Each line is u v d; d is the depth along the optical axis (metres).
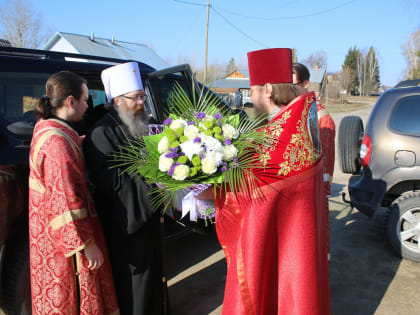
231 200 1.93
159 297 2.43
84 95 2.20
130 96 2.31
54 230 1.98
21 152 2.54
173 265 3.88
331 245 4.30
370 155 4.01
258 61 1.98
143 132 2.35
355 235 4.59
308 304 1.90
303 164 1.89
